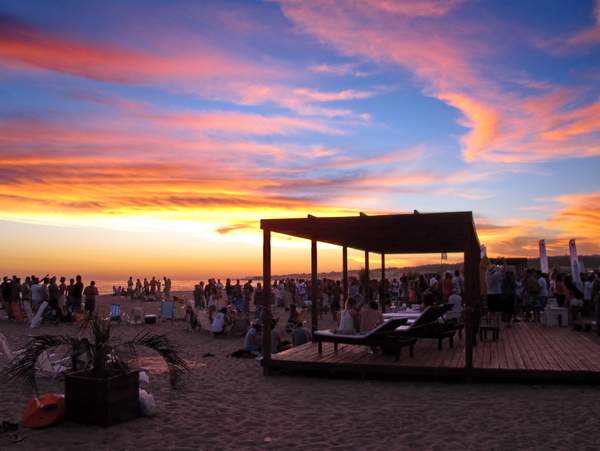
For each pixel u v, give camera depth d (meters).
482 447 5.16
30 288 21.31
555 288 16.77
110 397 5.70
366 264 16.75
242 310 23.56
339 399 7.32
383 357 9.48
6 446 5.03
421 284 21.31
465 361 8.91
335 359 9.26
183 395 7.50
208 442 5.34
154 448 5.10
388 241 13.71
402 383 8.41
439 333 10.09
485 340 11.97
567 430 5.66
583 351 10.01
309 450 5.13
